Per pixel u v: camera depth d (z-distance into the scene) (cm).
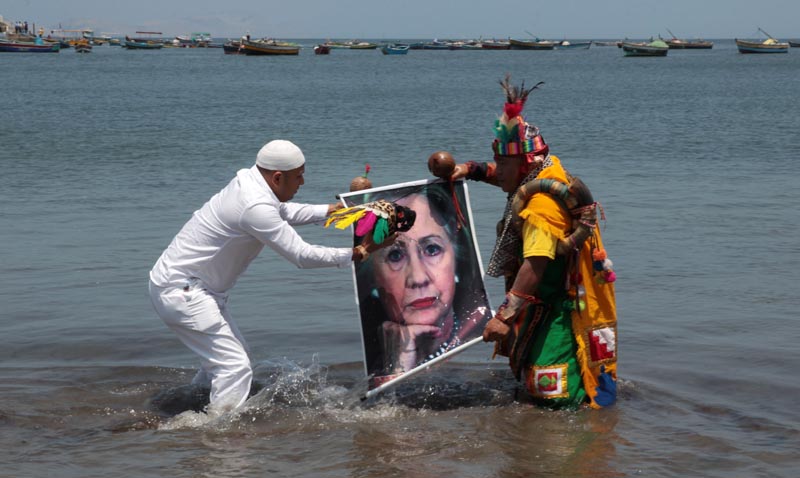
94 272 866
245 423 516
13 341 665
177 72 7931
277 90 5084
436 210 562
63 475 440
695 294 776
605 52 18275
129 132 2423
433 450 473
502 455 465
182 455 468
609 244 977
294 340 673
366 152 1916
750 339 654
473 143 2128
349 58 13525
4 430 504
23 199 1280
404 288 548
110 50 18562
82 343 662
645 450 469
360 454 469
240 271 539
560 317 525
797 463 450
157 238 1016
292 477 439
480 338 545
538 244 498
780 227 1065
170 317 525
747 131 2436
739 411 521
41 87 5134
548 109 3462
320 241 997
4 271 867
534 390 533
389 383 530
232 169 1641
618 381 572
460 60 12600
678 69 9031
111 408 542
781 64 10519
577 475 439
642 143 2127
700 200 1259
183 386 579
